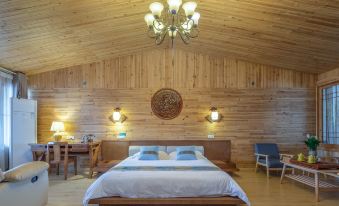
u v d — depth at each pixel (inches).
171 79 256.4
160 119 254.1
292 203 152.3
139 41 224.8
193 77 257.0
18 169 113.6
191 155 201.9
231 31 190.2
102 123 253.6
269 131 255.0
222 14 165.6
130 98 255.3
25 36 173.9
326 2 133.3
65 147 216.2
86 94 255.4
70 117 253.9
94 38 199.3
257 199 159.5
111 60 257.4
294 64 240.4
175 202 134.6
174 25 132.3
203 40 217.9
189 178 138.7
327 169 160.2
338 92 231.1
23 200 115.1
